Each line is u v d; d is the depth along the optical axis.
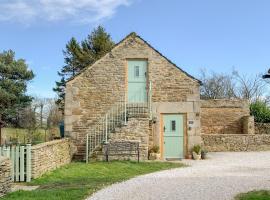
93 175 16.73
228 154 25.98
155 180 14.98
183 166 19.59
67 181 14.80
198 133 23.00
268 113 34.59
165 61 23.34
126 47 23.41
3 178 11.87
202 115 32.00
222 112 32.12
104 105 23.08
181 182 14.41
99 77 23.23
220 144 28.50
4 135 36.03
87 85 23.19
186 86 23.19
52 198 11.28
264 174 16.50
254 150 28.70
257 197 11.40
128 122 21.83
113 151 21.48
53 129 37.88
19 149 14.84
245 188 13.09
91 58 43.28
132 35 23.45
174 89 23.20
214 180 14.83
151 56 23.34
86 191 12.45
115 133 21.73
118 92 23.16
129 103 23.17
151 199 11.42
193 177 15.70
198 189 12.93
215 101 32.12
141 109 23.05
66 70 44.81
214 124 32.03
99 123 22.89
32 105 43.38
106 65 23.33
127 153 21.50
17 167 14.78
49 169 16.98
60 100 43.22
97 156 21.47
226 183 14.09
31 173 14.99
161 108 23.11
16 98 40.19
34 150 15.05
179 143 23.06
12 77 41.72
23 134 36.81
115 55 23.34
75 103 23.03
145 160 21.62
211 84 58.88
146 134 21.80
